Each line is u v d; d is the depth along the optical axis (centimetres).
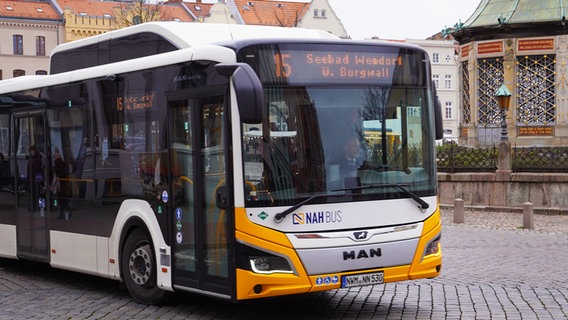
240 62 923
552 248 1700
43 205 1296
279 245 910
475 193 2661
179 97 1008
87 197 1189
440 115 1030
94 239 1178
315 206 929
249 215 909
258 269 909
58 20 8788
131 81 1100
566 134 3194
